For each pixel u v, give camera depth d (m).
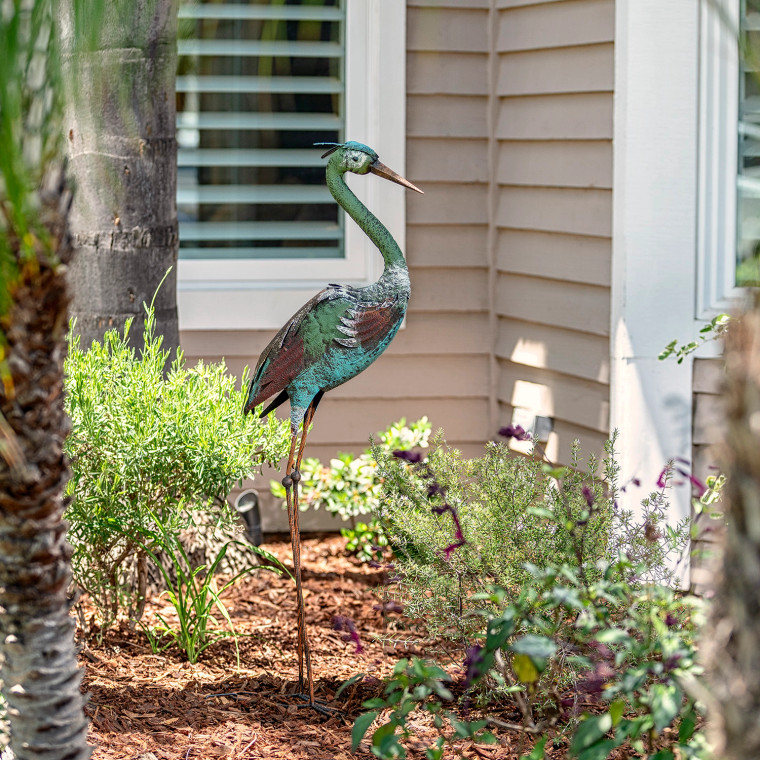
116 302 4.81
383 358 6.18
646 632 2.84
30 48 1.96
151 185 4.79
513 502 3.75
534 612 3.37
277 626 4.66
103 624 4.27
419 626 4.62
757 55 2.14
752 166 4.90
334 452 6.18
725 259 4.94
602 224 5.26
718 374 4.94
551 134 5.59
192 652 4.13
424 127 6.09
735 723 1.80
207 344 6.04
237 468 4.09
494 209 6.16
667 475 3.91
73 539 4.09
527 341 5.92
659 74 4.89
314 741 3.46
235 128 6.08
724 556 1.83
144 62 4.64
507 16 5.92
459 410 6.28
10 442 2.19
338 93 6.11
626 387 5.04
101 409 4.04
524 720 3.17
